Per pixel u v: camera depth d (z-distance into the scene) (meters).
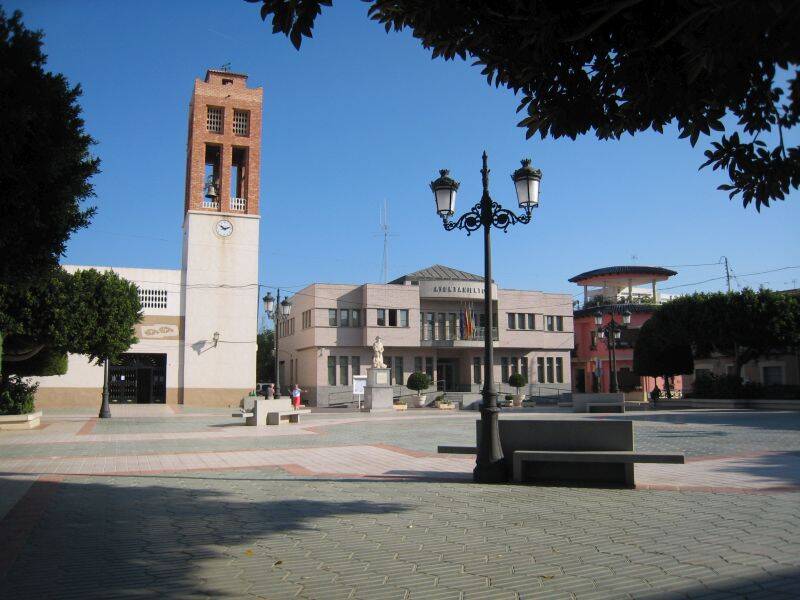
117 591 4.69
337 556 5.62
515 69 4.89
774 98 4.52
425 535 6.36
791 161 4.59
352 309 49.56
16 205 6.13
